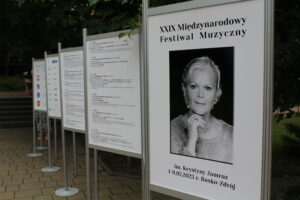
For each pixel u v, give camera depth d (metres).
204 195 2.32
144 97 2.62
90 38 3.59
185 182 2.43
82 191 5.15
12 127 12.05
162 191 2.56
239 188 2.13
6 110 12.58
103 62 3.47
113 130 3.45
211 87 2.22
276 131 9.27
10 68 31.67
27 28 9.59
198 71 2.28
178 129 2.44
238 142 2.12
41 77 7.16
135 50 3.14
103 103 3.53
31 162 7.04
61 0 7.32
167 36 2.44
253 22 2.00
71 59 4.67
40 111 7.53
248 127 2.07
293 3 3.91
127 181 5.66
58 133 10.61
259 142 2.03
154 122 2.58
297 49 4.08
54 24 7.67
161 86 2.51
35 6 8.66
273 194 4.56
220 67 2.17
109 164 6.75
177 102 2.43
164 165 2.54
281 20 3.96
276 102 4.65
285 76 4.46
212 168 2.26
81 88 4.56
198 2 2.23
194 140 2.35
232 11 2.08
